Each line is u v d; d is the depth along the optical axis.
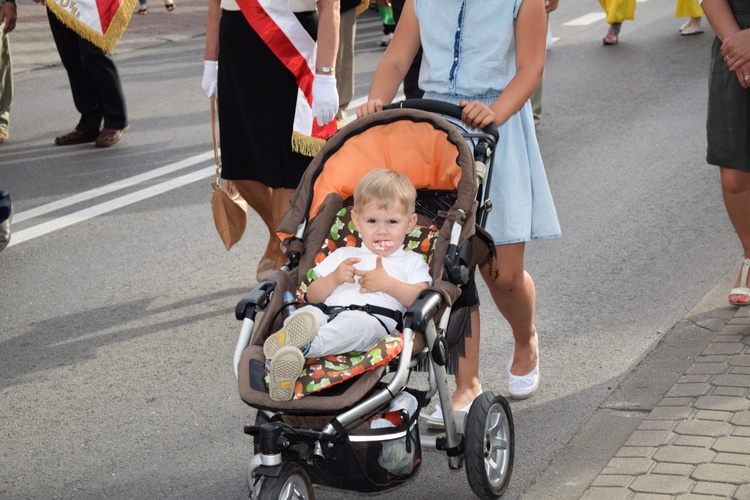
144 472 5.05
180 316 6.81
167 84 13.30
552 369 5.92
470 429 4.39
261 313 6.88
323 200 4.72
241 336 4.05
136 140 10.83
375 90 5.08
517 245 5.07
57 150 10.57
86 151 10.52
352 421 3.78
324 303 4.43
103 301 7.06
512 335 6.44
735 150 6.01
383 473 4.00
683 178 9.12
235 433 5.40
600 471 4.82
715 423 5.01
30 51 15.25
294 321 3.82
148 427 5.46
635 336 6.27
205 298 7.09
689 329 6.24
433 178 4.68
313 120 6.76
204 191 9.23
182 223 8.48
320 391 3.96
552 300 6.84
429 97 5.08
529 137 5.04
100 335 6.56
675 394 5.38
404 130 4.65
